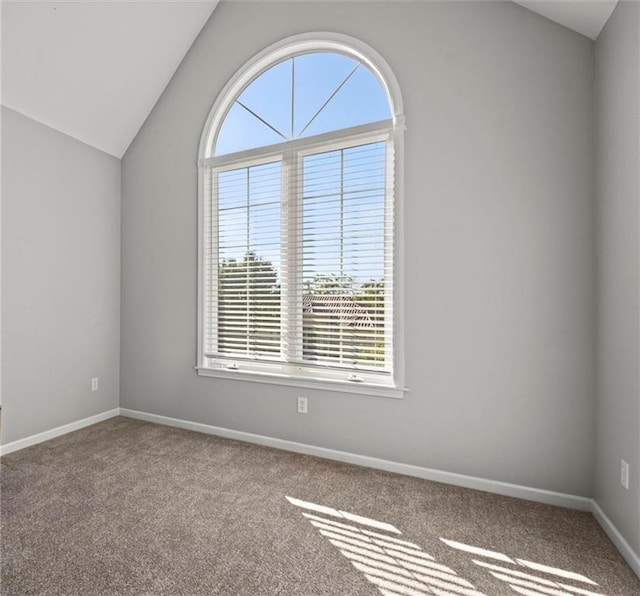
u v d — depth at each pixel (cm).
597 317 179
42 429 266
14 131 246
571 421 188
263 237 268
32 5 211
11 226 246
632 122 146
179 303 296
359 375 239
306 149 254
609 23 165
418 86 217
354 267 238
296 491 201
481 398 205
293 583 135
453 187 209
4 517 173
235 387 275
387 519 176
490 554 153
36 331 262
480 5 204
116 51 256
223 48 279
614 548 157
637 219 142
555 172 190
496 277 201
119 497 192
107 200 312
